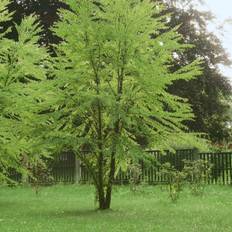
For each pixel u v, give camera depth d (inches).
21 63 689.6
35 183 907.4
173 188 736.3
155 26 595.2
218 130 1461.6
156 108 602.5
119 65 590.2
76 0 594.2
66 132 617.0
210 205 659.4
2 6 737.0
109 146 603.5
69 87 604.4
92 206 669.9
